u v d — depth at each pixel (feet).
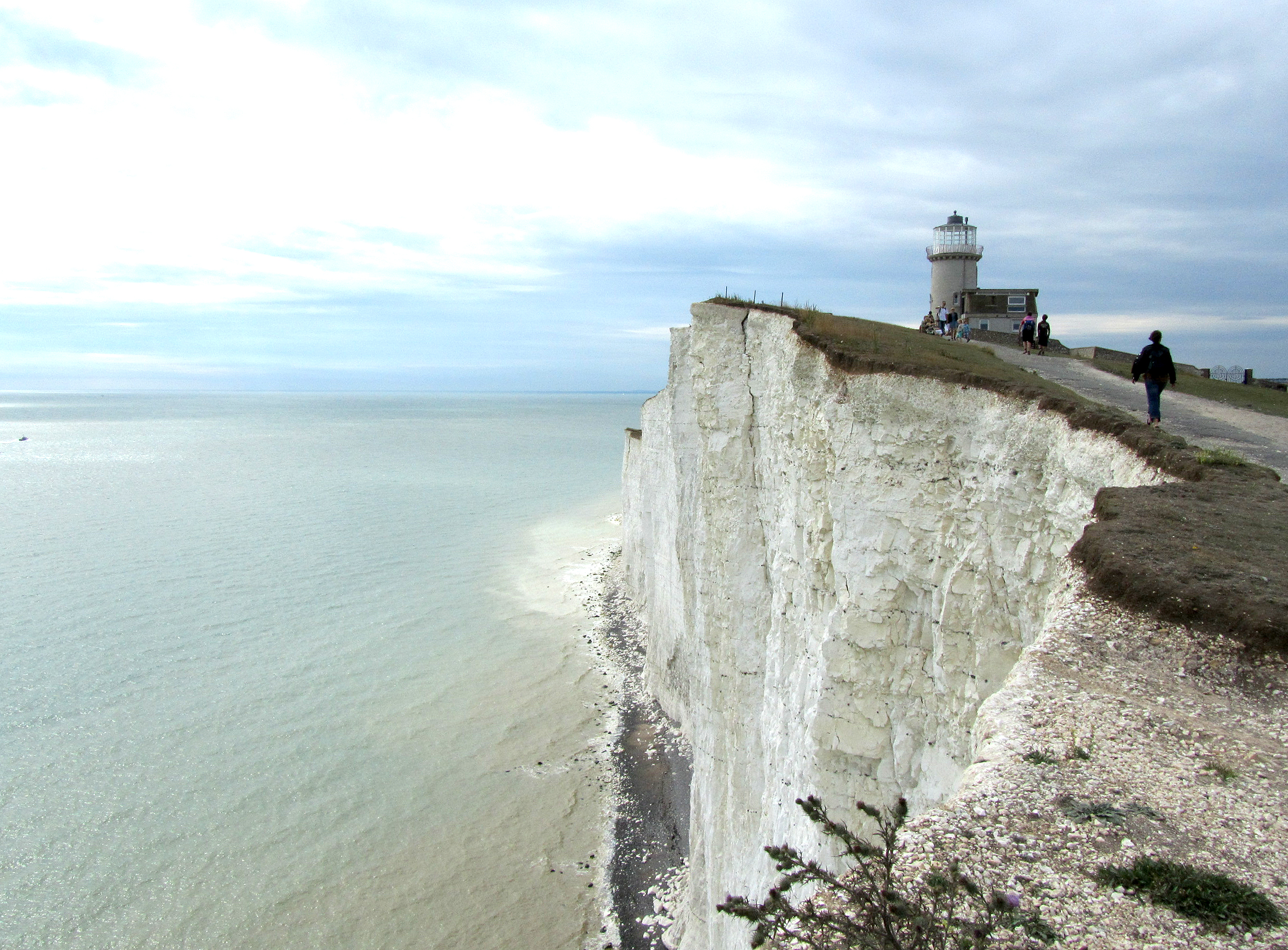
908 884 12.60
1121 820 14.24
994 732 17.54
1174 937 11.53
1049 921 11.85
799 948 11.76
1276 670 18.56
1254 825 14.03
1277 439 48.62
